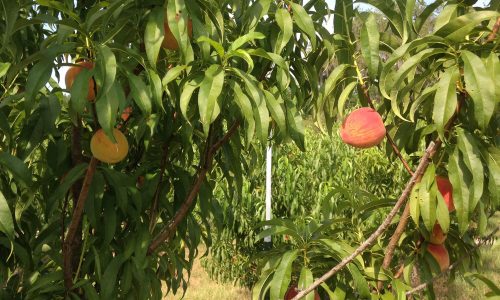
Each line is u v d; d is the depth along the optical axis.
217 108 1.47
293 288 2.01
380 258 2.11
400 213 2.19
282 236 5.52
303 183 6.15
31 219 2.12
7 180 1.96
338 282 1.90
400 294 1.79
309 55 2.04
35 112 1.75
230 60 1.82
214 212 2.57
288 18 1.73
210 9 1.64
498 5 1.76
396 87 1.69
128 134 2.17
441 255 2.03
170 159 2.28
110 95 1.34
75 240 2.02
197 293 6.23
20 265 2.13
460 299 5.49
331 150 6.37
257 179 6.09
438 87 1.55
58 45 1.42
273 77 1.91
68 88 1.65
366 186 6.22
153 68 1.53
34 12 2.26
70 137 2.09
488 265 6.47
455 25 1.54
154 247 2.02
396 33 2.14
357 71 1.94
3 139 2.03
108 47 1.38
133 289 2.05
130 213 1.96
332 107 2.12
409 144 2.03
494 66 1.51
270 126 2.12
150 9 1.63
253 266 6.20
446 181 1.82
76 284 1.86
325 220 2.25
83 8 2.16
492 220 7.77
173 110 2.04
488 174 1.80
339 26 2.02
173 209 2.17
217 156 2.26
